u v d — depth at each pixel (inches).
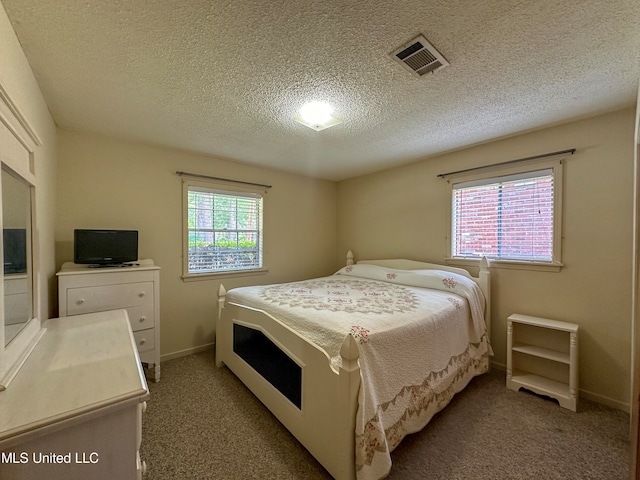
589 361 87.0
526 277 100.1
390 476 57.2
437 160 126.9
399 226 143.8
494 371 105.7
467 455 63.2
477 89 71.0
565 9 45.8
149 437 69.1
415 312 75.1
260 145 112.7
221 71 63.1
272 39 52.7
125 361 43.7
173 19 47.7
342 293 97.7
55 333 55.7
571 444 66.8
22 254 49.7
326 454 55.6
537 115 85.5
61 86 68.6
